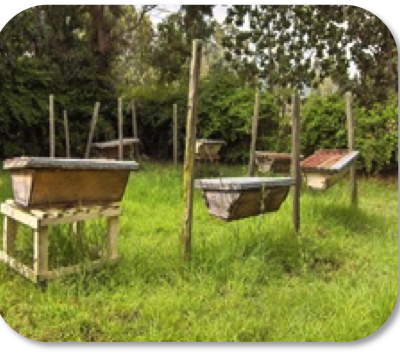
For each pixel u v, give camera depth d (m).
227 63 18.66
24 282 3.43
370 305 3.16
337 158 6.31
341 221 5.94
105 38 15.28
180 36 16.22
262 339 2.72
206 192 4.03
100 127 13.57
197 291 3.31
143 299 3.19
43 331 2.77
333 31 16.27
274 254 4.30
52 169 3.23
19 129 11.92
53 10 13.79
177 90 14.99
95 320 2.91
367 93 15.66
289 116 13.39
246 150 13.29
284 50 16.88
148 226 5.29
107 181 3.64
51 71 12.94
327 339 2.69
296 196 5.13
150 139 15.00
